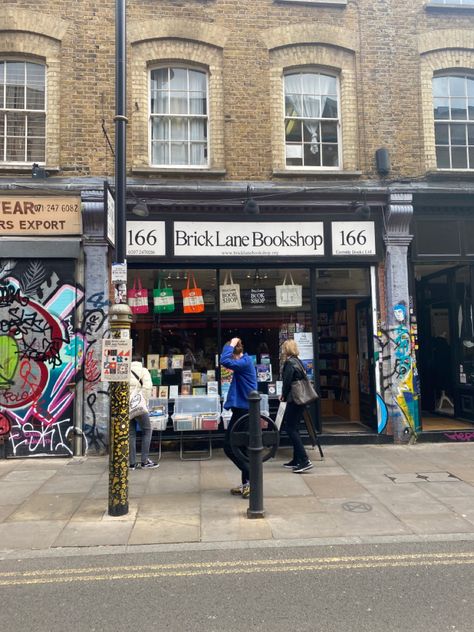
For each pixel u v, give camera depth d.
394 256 9.07
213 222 8.84
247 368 6.46
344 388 10.25
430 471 7.27
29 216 8.34
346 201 8.98
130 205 8.62
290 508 5.80
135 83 8.87
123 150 5.79
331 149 9.44
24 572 4.30
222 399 8.85
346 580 4.05
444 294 10.84
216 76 9.07
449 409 10.81
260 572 4.23
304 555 4.57
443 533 5.07
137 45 8.93
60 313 8.40
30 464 7.88
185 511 5.74
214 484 6.82
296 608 3.61
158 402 8.55
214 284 9.08
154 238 8.70
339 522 5.37
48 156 8.62
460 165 9.59
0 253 8.24
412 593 3.82
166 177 8.80
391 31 9.49
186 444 8.67
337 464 7.67
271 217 8.94
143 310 8.92
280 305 9.16
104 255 8.52
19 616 3.57
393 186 9.01
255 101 9.11
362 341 9.86
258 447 5.61
